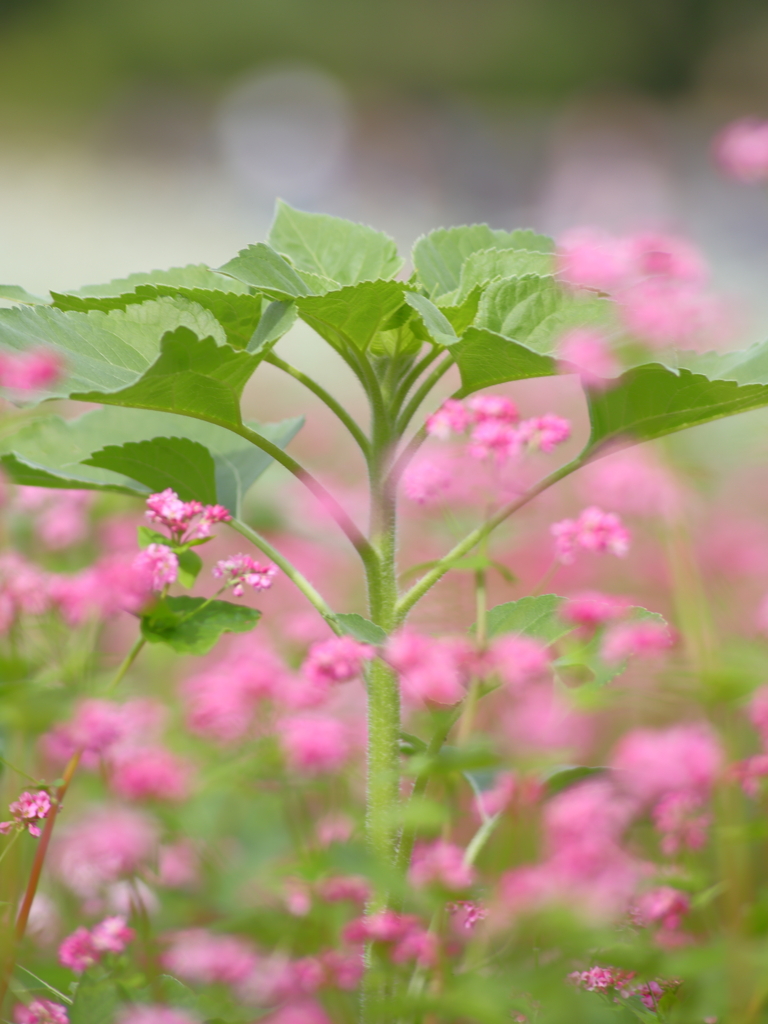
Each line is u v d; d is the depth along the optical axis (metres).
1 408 2.03
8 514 2.24
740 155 2.35
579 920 1.90
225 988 1.99
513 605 1.96
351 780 2.12
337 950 1.96
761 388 1.91
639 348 1.95
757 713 2.04
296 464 1.93
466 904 1.93
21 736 2.07
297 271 1.95
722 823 2.05
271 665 2.08
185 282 1.98
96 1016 1.92
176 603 1.98
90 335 1.92
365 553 1.94
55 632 2.09
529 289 1.92
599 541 1.98
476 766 1.91
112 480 2.02
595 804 1.95
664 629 1.94
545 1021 1.88
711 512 2.38
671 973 1.90
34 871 1.95
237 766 2.03
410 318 1.93
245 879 2.03
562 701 1.93
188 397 1.91
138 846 2.02
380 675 1.93
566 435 1.99
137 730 2.04
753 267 5.90
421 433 1.95
